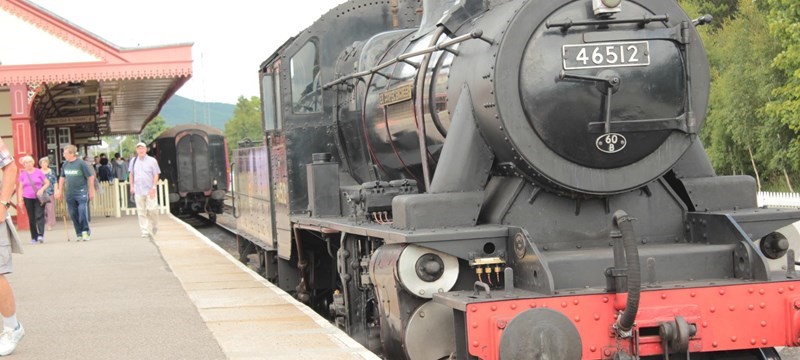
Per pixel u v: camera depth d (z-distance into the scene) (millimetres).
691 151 7004
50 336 7816
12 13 23109
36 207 18625
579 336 5676
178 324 8266
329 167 9172
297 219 9930
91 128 42500
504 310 5742
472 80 6570
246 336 7559
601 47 6320
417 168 8289
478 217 6766
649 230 6785
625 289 5805
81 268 13461
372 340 7824
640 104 6395
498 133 6336
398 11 10539
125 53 23891
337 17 10477
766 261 6102
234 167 16938
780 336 6062
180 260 14359
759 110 30547
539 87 6246
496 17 6629
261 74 11508
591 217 6664
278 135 10828
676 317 5824
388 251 6719
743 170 34594
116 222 25406
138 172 19328
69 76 23422
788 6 26094
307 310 8906
